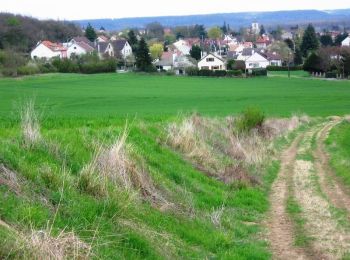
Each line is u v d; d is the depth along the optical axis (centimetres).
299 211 1411
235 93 7262
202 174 1627
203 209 1280
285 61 14738
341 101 6412
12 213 741
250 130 2777
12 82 7794
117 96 6303
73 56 11719
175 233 1002
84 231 806
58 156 1085
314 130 3925
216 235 1060
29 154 1006
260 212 1402
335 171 2125
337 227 1239
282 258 1020
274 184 1842
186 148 1798
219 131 2456
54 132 1302
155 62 13525
